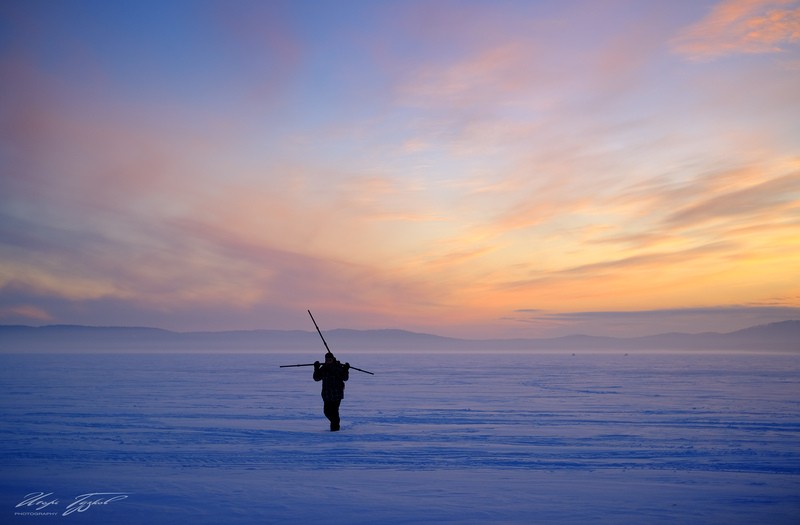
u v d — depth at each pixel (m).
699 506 7.03
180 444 11.84
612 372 55.38
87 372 50.19
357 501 7.20
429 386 33.25
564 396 25.66
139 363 79.44
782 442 12.38
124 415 17.36
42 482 8.20
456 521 6.38
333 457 10.38
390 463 9.84
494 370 60.84
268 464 9.69
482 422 15.95
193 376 43.78
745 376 47.00
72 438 12.69
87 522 6.29
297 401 22.62
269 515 6.57
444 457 10.43
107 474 8.79
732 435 13.55
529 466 9.66
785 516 6.61
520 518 6.50
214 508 6.85
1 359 100.38
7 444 11.84
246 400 23.06
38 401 22.14
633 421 16.30
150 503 7.06
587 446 11.81
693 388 31.45
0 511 6.71
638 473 9.07
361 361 102.62
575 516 6.58
